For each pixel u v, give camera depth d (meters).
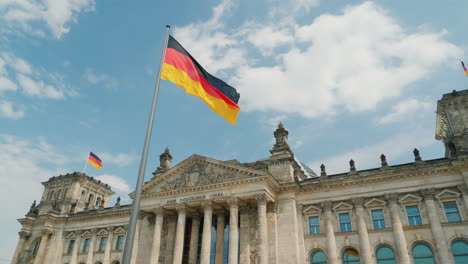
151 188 79.94
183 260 77.62
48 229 100.38
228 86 46.28
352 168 71.00
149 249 78.94
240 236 71.69
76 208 107.81
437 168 62.97
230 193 70.06
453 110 67.31
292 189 72.25
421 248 60.16
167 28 39.34
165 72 39.41
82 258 94.81
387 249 62.47
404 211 63.66
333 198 70.19
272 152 80.12
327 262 65.12
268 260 67.00
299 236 69.12
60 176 114.62
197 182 74.62
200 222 80.38
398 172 65.75
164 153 96.44
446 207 61.19
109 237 93.50
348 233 66.06
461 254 57.03
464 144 62.84
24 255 99.19
